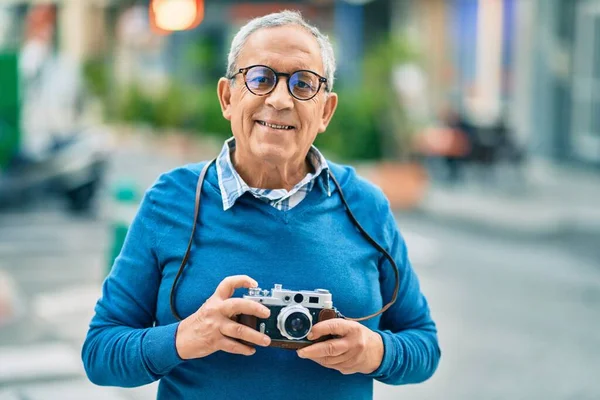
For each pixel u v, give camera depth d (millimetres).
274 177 2156
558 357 5887
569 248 9859
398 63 13602
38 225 10008
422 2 17562
